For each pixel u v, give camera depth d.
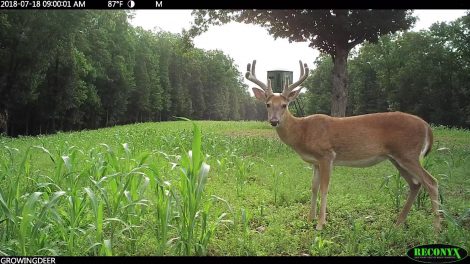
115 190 4.90
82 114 43.44
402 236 5.35
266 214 6.47
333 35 21.59
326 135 6.06
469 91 43.22
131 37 54.47
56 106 36.62
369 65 55.31
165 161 10.09
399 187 7.14
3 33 26.34
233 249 4.93
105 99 50.09
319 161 6.13
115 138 16.58
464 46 43.50
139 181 5.34
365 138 5.96
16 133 36.75
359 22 21.41
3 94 28.38
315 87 65.94
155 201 6.69
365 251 4.86
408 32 48.09
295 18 21.39
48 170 8.95
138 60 58.84
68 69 36.25
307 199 7.46
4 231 4.79
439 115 44.50
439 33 45.81
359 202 7.11
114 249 4.80
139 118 64.19
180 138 14.34
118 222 5.26
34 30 27.22
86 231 4.48
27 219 4.00
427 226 5.67
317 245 5.00
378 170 10.18
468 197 7.47
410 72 45.81
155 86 63.38
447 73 44.84
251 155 12.99
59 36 29.20
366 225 5.89
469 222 6.05
